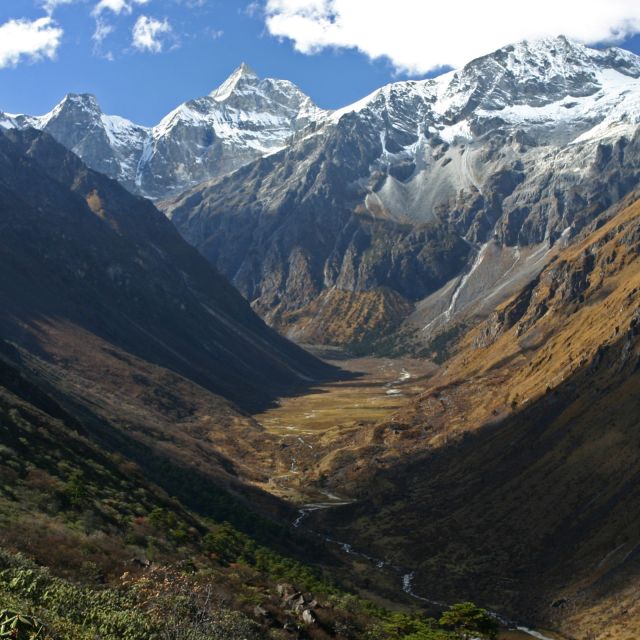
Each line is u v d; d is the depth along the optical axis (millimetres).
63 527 59531
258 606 57156
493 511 149625
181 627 39406
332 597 79188
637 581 109375
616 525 125625
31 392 113000
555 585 118188
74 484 71688
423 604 112438
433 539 144250
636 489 131875
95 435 126062
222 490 133500
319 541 142125
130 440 145750
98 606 37688
